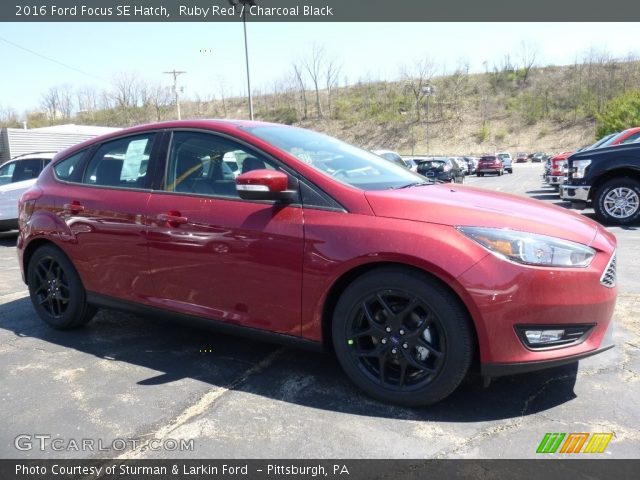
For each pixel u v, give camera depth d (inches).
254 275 113.0
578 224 107.3
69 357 133.8
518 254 93.4
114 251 135.8
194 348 138.1
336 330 106.8
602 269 99.3
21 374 123.4
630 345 131.4
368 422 98.3
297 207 109.5
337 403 105.9
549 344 96.3
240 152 121.6
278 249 109.0
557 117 3016.7
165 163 131.9
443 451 88.3
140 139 139.9
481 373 95.9
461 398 106.3
